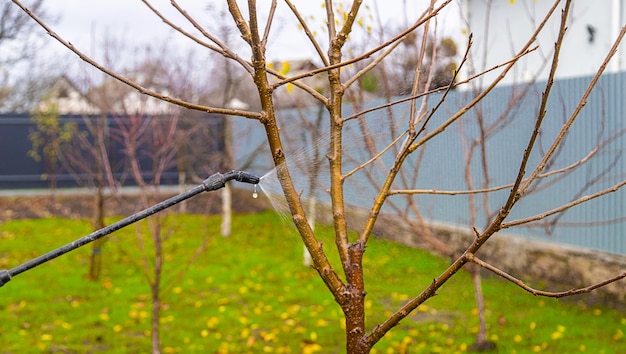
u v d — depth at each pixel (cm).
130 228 1506
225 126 1448
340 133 237
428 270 857
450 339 719
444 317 802
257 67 210
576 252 883
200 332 780
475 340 705
